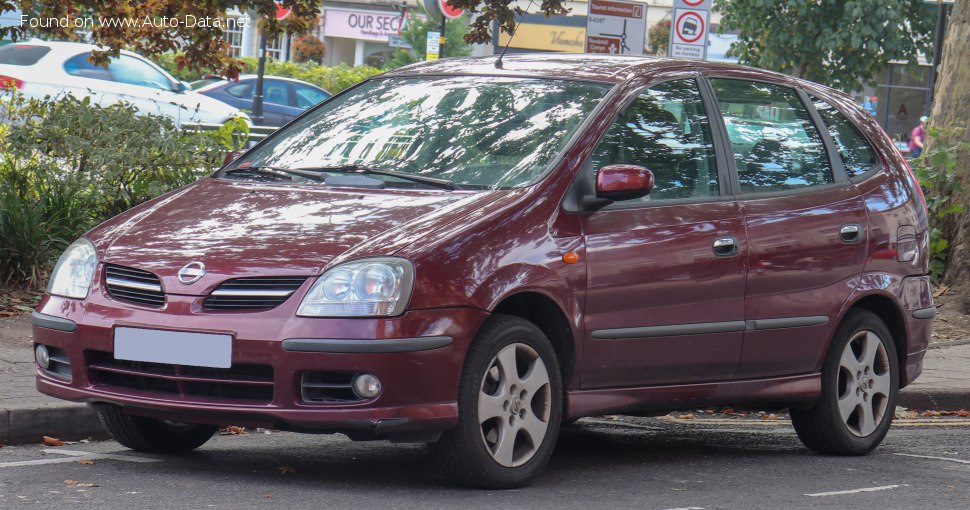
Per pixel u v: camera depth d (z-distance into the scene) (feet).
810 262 32.86
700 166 31.37
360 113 32.48
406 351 25.09
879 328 35.06
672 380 30.48
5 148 51.93
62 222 50.52
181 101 103.50
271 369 25.31
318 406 25.13
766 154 33.17
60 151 52.08
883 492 29.30
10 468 27.86
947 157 62.75
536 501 26.07
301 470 29.01
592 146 29.17
